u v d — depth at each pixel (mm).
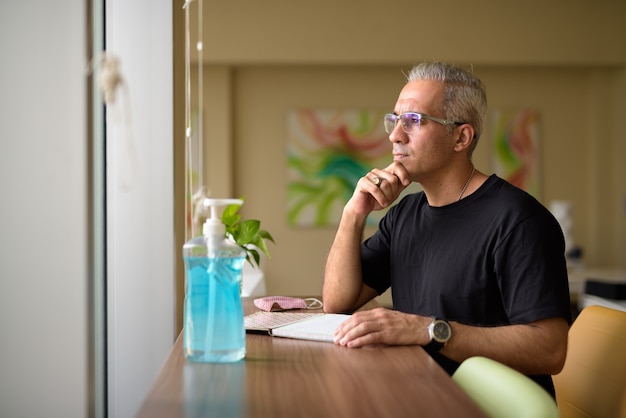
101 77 852
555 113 6422
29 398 1341
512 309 1686
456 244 1808
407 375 1165
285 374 1170
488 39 5957
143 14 2062
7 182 1311
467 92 1844
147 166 2062
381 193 1853
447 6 5922
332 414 945
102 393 1939
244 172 6254
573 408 1735
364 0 5883
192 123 5980
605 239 6406
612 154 6375
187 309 1253
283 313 1822
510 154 6398
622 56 6039
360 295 1996
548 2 5996
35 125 1307
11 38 1292
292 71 6262
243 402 1006
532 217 1726
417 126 1819
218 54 5812
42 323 1340
